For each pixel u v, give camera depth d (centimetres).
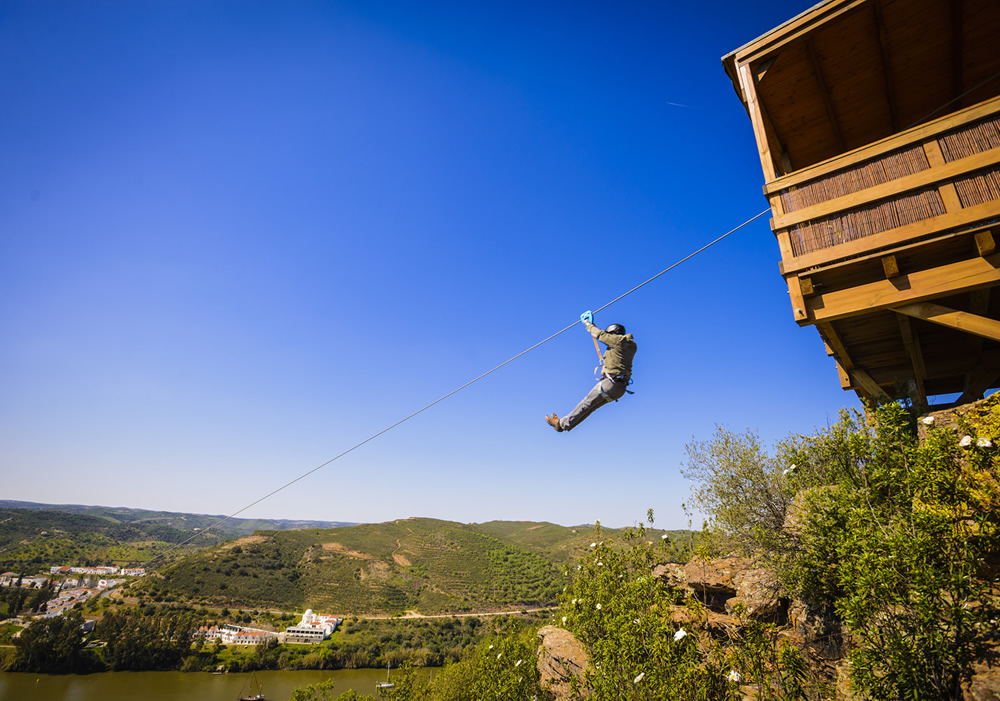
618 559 1350
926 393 1227
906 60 994
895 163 692
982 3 883
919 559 535
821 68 1002
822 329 859
